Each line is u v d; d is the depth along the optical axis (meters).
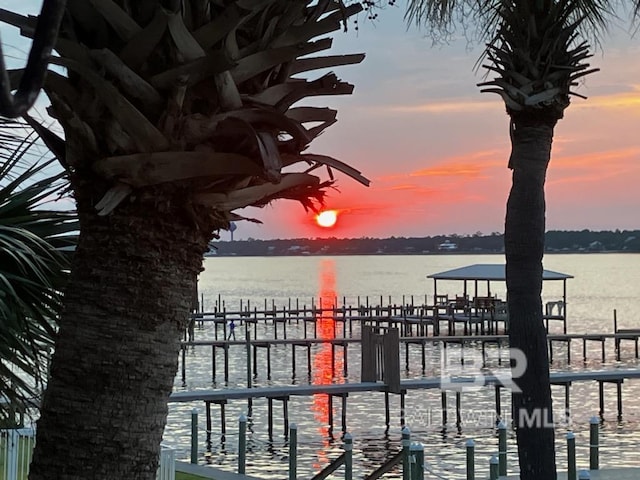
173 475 10.80
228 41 3.31
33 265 4.18
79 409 3.38
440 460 21.77
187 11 3.28
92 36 3.36
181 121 3.27
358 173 3.75
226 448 24.42
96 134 3.35
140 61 3.26
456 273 56.34
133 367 3.39
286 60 3.40
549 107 8.02
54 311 4.44
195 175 3.31
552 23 7.96
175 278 3.45
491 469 13.77
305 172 3.64
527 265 8.16
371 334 27.58
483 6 8.18
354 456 23.16
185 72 3.19
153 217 3.39
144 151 3.29
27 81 2.11
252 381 39.62
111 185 3.36
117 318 3.39
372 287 144.88
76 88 3.34
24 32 3.31
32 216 4.55
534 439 8.18
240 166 3.31
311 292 127.50
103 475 3.37
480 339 37.66
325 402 32.28
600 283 173.38
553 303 57.69
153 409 3.44
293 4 3.45
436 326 54.62
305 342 40.41
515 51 8.02
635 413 30.25
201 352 51.91
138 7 3.29
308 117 3.67
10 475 9.51
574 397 33.69
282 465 22.12
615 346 49.25
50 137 3.67
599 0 8.06
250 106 3.38
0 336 4.34
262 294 121.62
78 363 3.39
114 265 3.39
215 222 3.51
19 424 5.54
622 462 21.53
